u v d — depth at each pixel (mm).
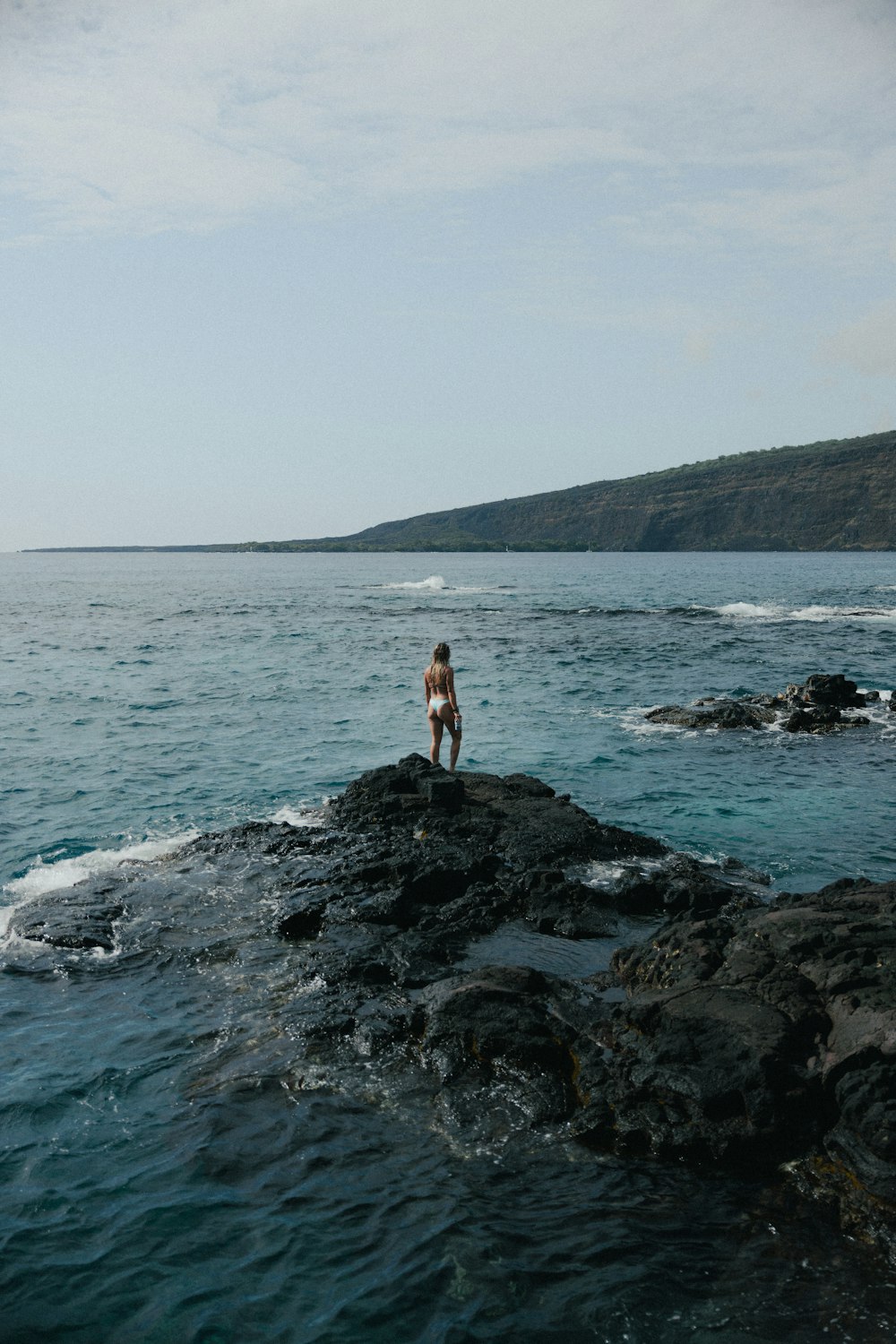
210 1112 5953
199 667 31500
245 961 8305
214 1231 4918
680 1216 5012
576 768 16234
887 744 18469
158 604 69625
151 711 22422
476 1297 4461
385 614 57906
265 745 18203
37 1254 4738
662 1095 5852
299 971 8016
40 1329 4266
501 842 11055
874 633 42156
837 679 23094
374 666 31578
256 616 56562
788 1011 6250
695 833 12422
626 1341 4176
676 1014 6359
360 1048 6711
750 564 169250
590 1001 7379
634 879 9805
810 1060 5836
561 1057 6516
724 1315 4320
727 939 7730
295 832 11867
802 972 6793
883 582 94625
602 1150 5605
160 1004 7496
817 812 13477
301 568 179500
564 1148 5621
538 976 7543
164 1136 5723
